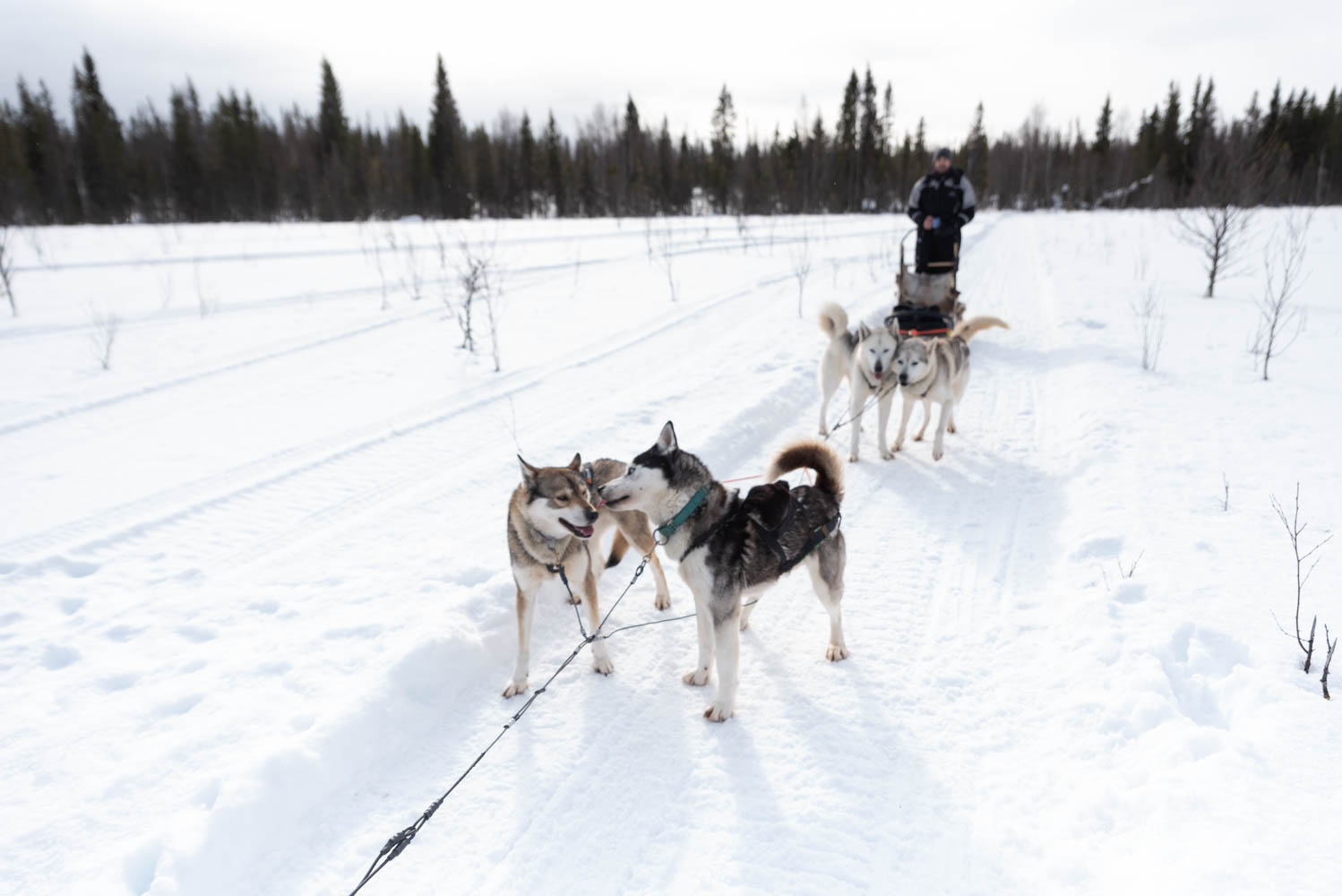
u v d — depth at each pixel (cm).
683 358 953
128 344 1029
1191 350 905
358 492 592
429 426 732
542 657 411
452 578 455
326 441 698
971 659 388
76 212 4272
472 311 1266
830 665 392
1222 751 288
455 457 658
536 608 443
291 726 326
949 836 282
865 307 1164
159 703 347
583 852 285
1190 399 721
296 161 5172
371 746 331
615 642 423
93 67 5153
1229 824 254
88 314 1189
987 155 6269
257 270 1697
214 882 268
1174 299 1259
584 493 384
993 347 1010
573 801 310
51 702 353
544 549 376
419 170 5241
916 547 508
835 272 1480
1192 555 434
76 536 522
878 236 2519
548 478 372
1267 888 226
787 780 316
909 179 5362
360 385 867
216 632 410
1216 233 1279
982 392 838
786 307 1228
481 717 363
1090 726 323
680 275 1631
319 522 543
